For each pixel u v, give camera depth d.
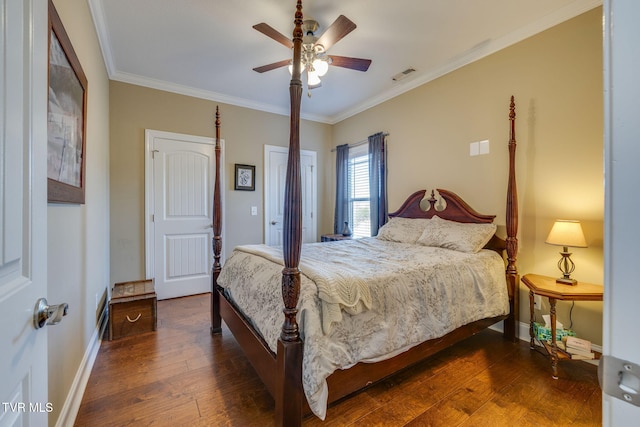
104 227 2.81
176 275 3.62
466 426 1.48
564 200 2.27
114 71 3.14
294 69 1.32
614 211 0.40
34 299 0.71
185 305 3.32
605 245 0.41
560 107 2.29
